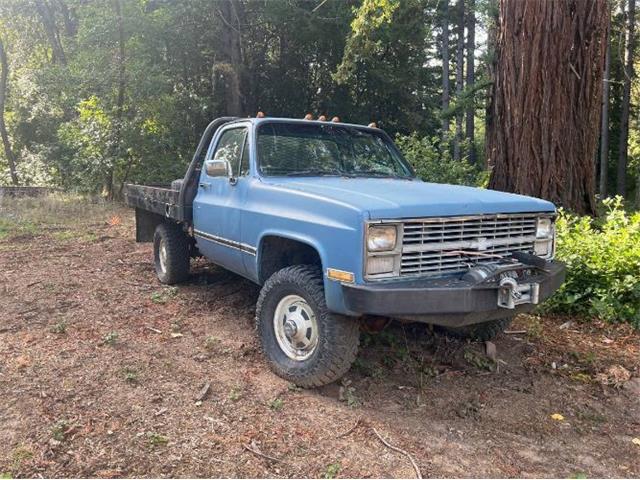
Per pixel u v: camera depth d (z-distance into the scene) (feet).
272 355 13.99
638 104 96.68
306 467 10.30
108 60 55.16
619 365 15.69
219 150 18.25
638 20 76.28
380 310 11.04
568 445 11.68
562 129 28.25
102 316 18.10
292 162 16.39
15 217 38.34
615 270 19.77
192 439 11.03
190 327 17.35
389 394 13.38
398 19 70.44
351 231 11.44
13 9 73.10
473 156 73.46
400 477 10.11
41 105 65.62
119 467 10.06
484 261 12.81
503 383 14.48
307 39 72.18
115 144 52.75
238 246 15.89
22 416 11.59
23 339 15.81
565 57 27.86
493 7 33.83
